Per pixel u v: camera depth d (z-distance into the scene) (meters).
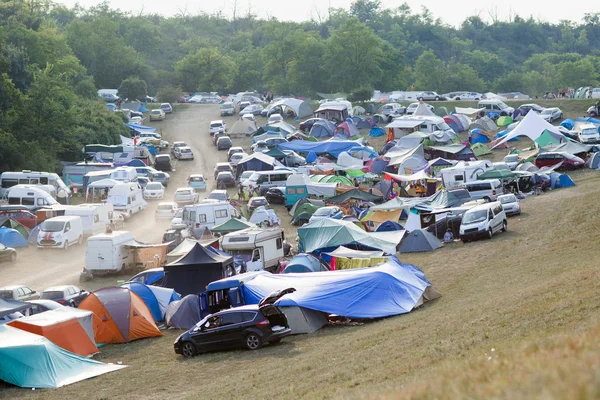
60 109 81.38
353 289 28.92
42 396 21.70
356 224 48.84
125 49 153.38
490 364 9.49
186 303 31.12
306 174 65.94
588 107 100.81
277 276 32.12
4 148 71.56
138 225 55.59
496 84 191.50
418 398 8.40
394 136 88.88
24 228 49.38
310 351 23.36
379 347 20.64
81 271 41.94
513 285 27.56
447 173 60.84
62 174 73.19
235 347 25.28
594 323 14.55
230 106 121.69
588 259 28.98
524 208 50.44
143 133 98.50
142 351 27.22
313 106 123.31
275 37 179.75
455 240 44.09
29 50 113.25
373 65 144.00
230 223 47.91
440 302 28.95
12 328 25.42
